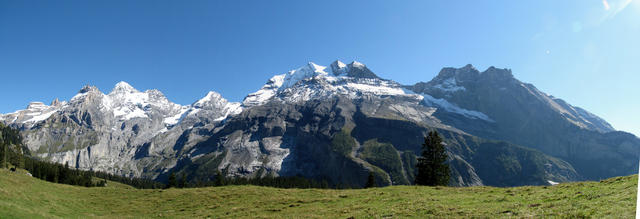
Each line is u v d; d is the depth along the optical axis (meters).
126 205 58.44
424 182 89.19
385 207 39.59
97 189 72.69
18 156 159.25
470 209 32.19
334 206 46.19
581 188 36.06
